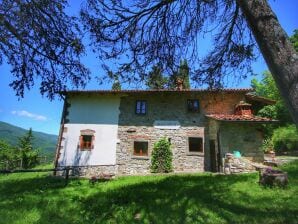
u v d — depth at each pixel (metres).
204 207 6.57
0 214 6.82
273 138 24.91
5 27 6.42
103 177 13.11
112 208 7.14
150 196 8.20
